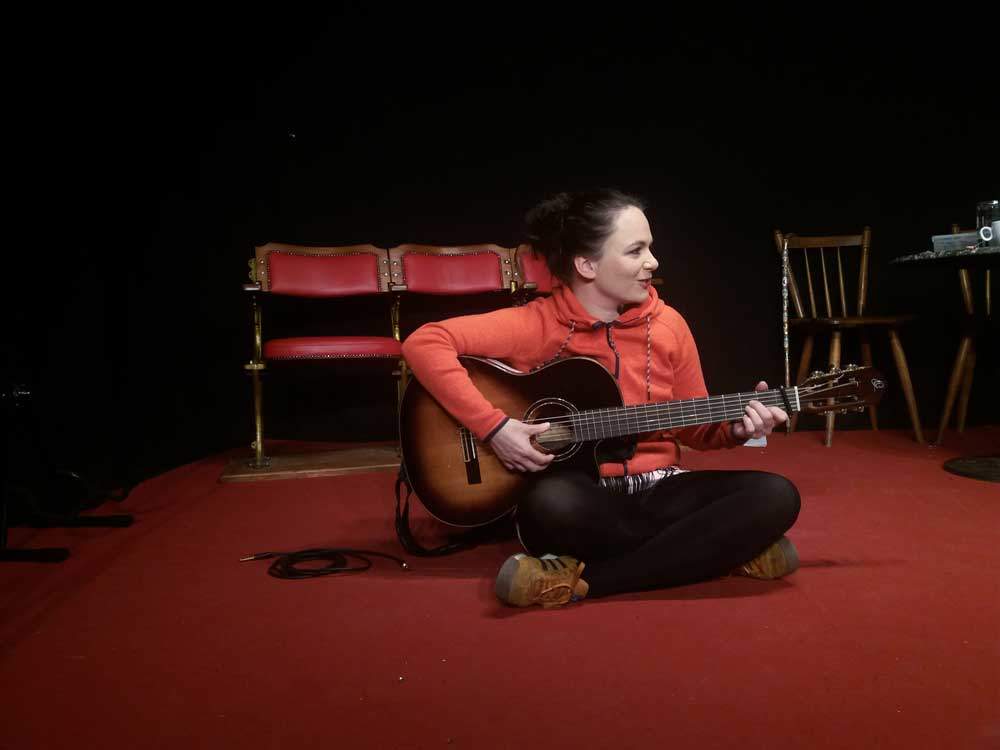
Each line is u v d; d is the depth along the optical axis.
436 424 1.98
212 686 1.40
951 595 1.76
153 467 3.69
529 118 4.53
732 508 1.78
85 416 3.04
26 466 2.67
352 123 4.39
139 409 3.60
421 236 4.48
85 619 1.75
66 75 3.04
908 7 4.51
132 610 1.80
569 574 1.73
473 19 4.47
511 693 1.34
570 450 1.91
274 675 1.44
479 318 2.00
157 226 3.86
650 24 4.54
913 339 4.57
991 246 3.22
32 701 1.36
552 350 2.01
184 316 4.00
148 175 3.81
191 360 4.05
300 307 4.38
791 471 3.28
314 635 1.62
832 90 4.56
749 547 1.80
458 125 4.48
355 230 4.41
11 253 2.60
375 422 4.46
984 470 3.19
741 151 4.58
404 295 4.48
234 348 4.25
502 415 1.84
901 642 1.50
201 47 4.09
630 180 4.57
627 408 1.87
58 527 2.64
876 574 1.92
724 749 1.14
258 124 4.26
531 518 1.76
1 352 2.50
